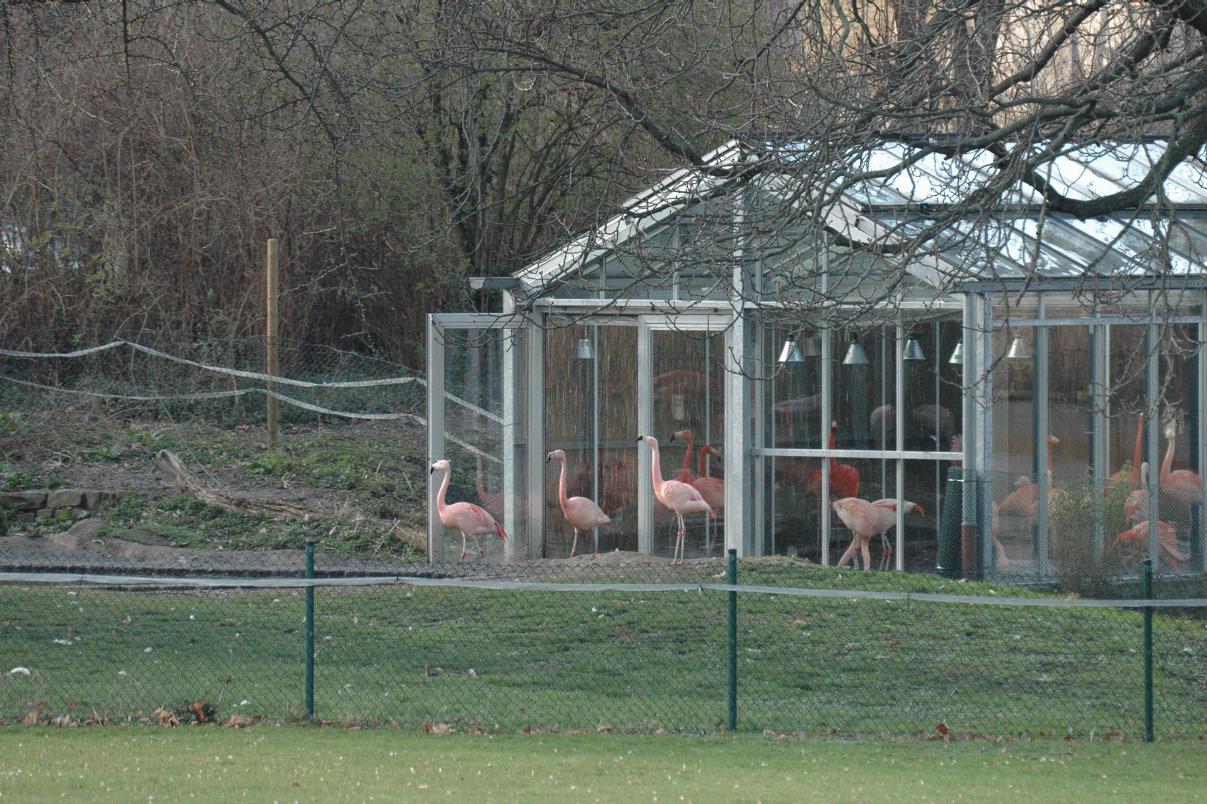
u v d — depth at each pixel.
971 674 39.34
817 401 55.56
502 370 58.19
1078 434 53.41
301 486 64.69
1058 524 50.72
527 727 32.81
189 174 79.31
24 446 66.06
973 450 51.66
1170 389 54.62
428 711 34.19
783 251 40.72
